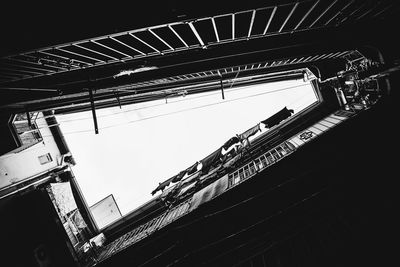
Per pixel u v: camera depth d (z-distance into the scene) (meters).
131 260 11.79
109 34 4.03
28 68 4.82
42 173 13.59
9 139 7.81
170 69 6.80
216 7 3.91
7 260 9.85
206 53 6.47
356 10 5.54
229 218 10.95
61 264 11.65
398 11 6.23
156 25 4.04
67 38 3.95
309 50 7.24
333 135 10.09
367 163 9.27
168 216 14.45
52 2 3.66
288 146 13.59
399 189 7.53
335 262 6.26
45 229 11.72
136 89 8.56
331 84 12.92
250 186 11.16
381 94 8.86
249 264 8.59
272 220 9.64
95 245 14.87
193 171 14.41
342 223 7.27
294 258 7.20
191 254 9.79
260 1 3.92
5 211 10.66
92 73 6.06
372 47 7.32
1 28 3.72
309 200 8.85
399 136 9.22
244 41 6.35
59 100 7.68
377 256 5.84
